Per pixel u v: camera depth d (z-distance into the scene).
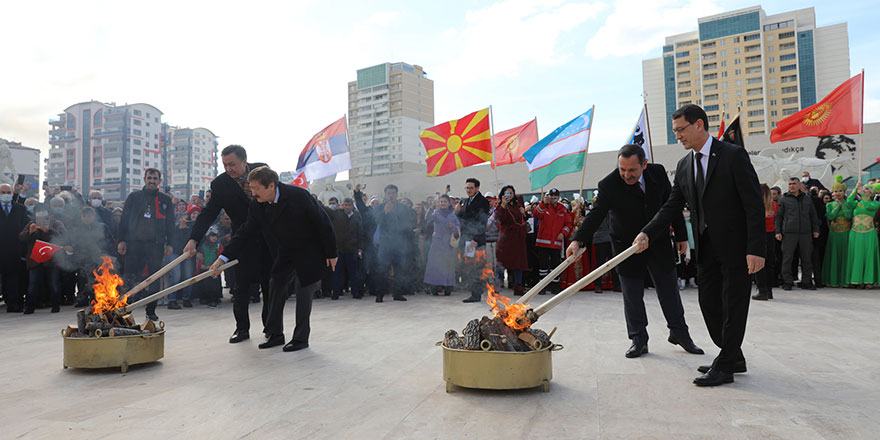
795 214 9.96
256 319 7.07
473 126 11.12
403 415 2.88
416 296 9.98
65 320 7.41
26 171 33.22
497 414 2.88
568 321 6.36
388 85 121.06
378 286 9.15
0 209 8.35
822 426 2.63
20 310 8.58
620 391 3.33
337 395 3.29
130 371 4.03
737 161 3.52
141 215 7.73
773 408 2.94
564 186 28.64
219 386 3.54
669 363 4.12
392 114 120.88
